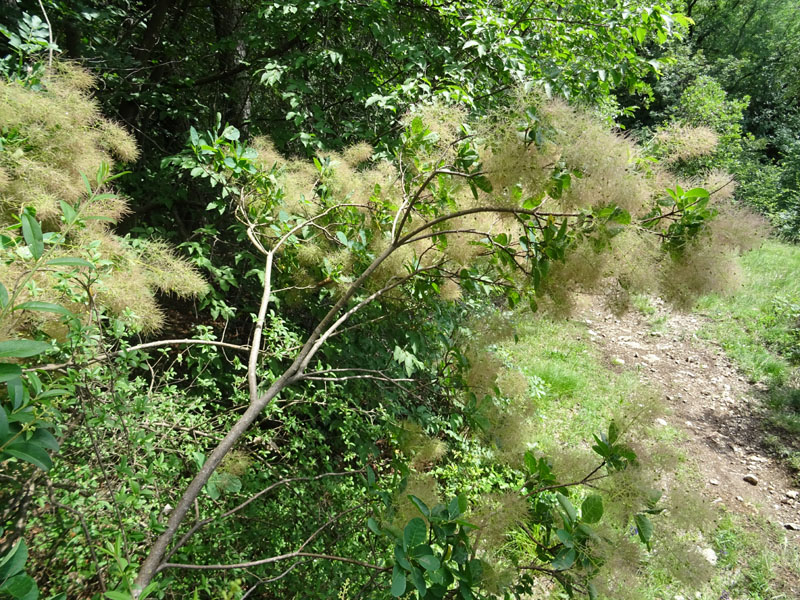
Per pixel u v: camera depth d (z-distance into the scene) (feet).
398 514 4.76
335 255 8.47
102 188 6.24
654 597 9.25
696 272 4.67
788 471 15.30
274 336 8.41
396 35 11.71
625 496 4.66
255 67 14.01
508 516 4.71
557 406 15.64
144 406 5.47
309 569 6.39
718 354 22.02
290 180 8.76
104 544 4.82
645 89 15.39
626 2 13.70
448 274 6.63
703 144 5.57
